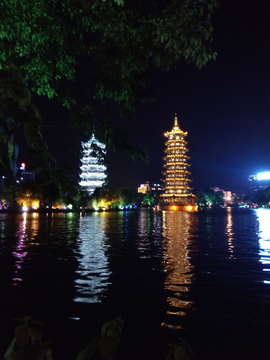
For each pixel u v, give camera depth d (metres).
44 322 8.21
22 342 2.16
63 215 81.75
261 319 8.45
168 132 161.88
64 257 17.39
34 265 15.12
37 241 24.98
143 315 8.70
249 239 27.34
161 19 4.81
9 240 25.66
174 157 160.25
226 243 24.22
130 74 5.62
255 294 10.59
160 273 13.55
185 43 4.74
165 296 10.36
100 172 153.25
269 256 18.05
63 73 6.61
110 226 44.03
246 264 15.62
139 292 10.73
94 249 20.61
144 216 84.94
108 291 10.83
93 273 13.52
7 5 5.39
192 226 44.91
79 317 8.55
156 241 25.52
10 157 2.39
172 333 7.61
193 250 20.39
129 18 4.98
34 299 9.95
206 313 8.81
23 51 6.35
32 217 70.12
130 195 146.50
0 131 2.32
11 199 87.44
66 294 10.48
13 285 11.55
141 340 7.24
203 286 11.49
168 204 152.00
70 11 5.57
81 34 5.83
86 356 2.30
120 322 2.43
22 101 2.29
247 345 7.01
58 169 2.75
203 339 7.28
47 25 5.77
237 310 9.10
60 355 6.57
